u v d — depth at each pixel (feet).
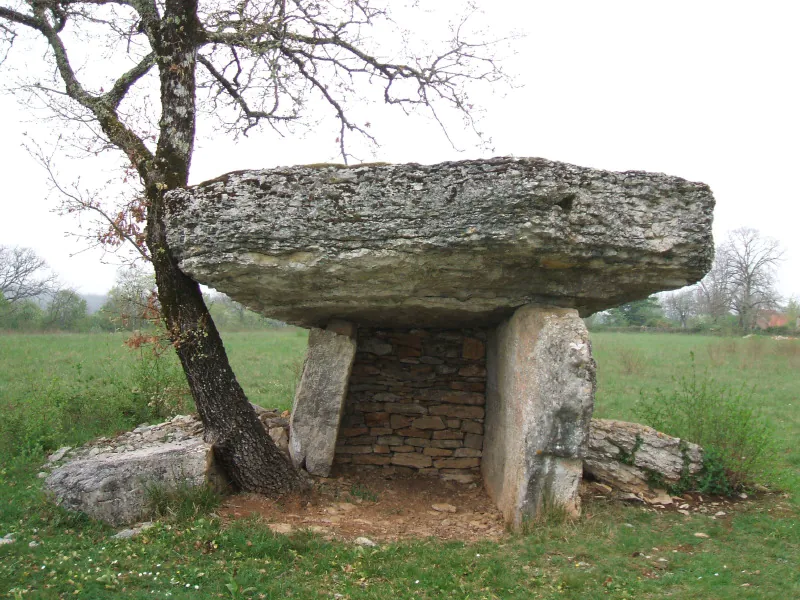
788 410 34.35
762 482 19.72
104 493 15.52
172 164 17.24
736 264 149.18
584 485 18.70
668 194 15.25
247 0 20.25
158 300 17.71
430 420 22.47
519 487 15.92
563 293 16.74
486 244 14.60
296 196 15.15
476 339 22.70
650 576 13.17
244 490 17.89
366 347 22.80
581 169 14.71
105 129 17.98
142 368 27.76
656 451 18.99
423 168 14.74
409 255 15.05
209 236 15.49
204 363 17.30
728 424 20.06
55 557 13.17
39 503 16.16
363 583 12.69
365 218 14.94
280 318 19.62
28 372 36.42
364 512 17.90
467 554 14.17
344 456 22.27
